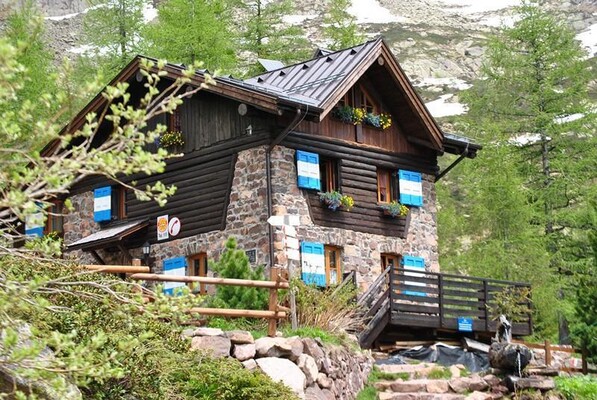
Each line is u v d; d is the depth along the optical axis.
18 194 7.93
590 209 36.31
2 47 7.59
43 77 26.86
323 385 17.14
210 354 14.98
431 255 27.25
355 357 19.44
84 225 27.66
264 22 41.41
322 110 23.30
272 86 24.98
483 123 39.06
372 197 26.08
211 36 35.47
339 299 19.95
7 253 9.16
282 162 24.11
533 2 42.53
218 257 24.48
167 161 25.98
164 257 25.66
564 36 42.09
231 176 24.48
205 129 25.30
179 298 9.57
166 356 13.88
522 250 33.59
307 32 93.50
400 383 19.75
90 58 39.56
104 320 12.59
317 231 24.45
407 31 94.56
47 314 11.95
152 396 12.88
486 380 20.19
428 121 26.83
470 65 86.19
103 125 26.23
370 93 26.62
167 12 36.12
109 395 12.42
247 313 16.47
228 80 23.58
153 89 8.70
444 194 40.41
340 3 42.12
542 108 41.25
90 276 12.63
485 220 34.81
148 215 26.28
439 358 22.34
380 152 26.56
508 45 43.03
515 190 34.62
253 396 14.32
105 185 27.22
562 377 20.97
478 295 24.67
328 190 25.52
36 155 8.05
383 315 22.84
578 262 35.03
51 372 8.45
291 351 16.48
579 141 40.22
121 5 39.91
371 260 25.62
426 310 23.56
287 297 18.70
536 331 31.92
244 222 24.08
